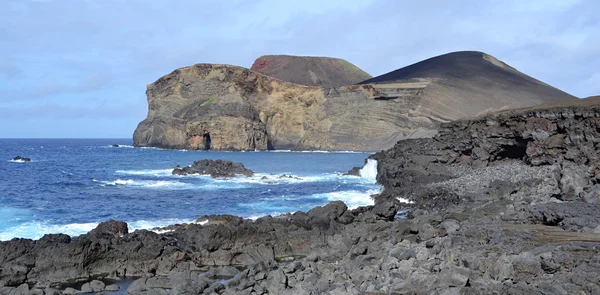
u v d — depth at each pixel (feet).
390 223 70.64
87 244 57.88
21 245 57.77
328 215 80.23
